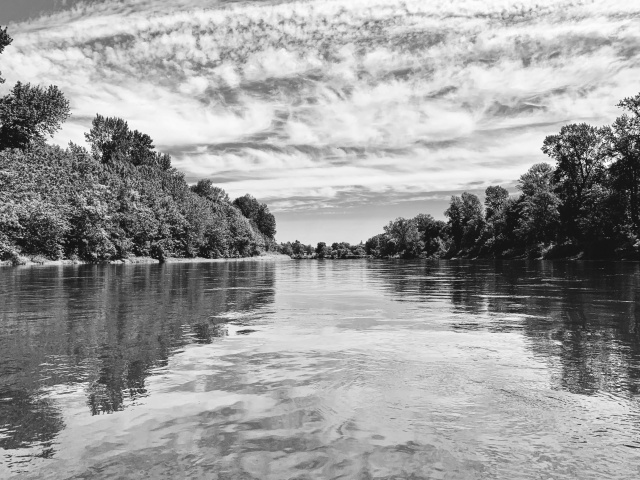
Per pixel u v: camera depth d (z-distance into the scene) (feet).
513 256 304.71
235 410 12.37
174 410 12.41
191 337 23.25
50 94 131.23
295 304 38.45
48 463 9.28
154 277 82.64
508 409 12.38
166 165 389.19
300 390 14.16
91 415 12.07
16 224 137.28
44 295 45.98
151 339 22.70
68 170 182.29
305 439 10.36
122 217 201.36
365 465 9.05
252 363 17.74
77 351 19.98
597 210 201.46
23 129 128.16
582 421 11.48
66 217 163.63
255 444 10.11
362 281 74.18
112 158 295.89
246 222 407.23
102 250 181.57
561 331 24.58
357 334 24.04
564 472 8.81
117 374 16.19
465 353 19.36
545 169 269.85
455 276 89.61
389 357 18.67
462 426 11.16
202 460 9.33
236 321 28.66
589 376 15.66
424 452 9.68
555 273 93.15
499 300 40.93
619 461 9.29
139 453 9.70
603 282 63.72
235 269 138.51
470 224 393.91
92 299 42.06
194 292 50.34
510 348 20.35
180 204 276.82
